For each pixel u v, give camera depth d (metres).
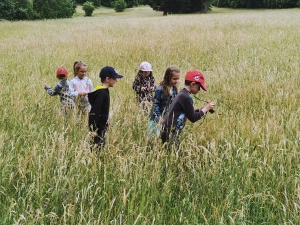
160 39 16.33
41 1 58.38
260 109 6.47
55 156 4.24
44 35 21.59
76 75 6.54
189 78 4.57
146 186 3.91
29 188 3.73
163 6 65.06
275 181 3.98
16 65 11.55
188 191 3.86
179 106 4.58
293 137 4.93
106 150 4.58
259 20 27.75
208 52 13.38
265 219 3.62
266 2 70.19
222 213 3.45
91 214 3.38
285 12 49.62
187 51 13.45
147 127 5.18
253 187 3.82
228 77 8.91
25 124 5.49
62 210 3.61
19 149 4.73
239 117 6.00
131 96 7.63
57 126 5.62
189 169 4.22
